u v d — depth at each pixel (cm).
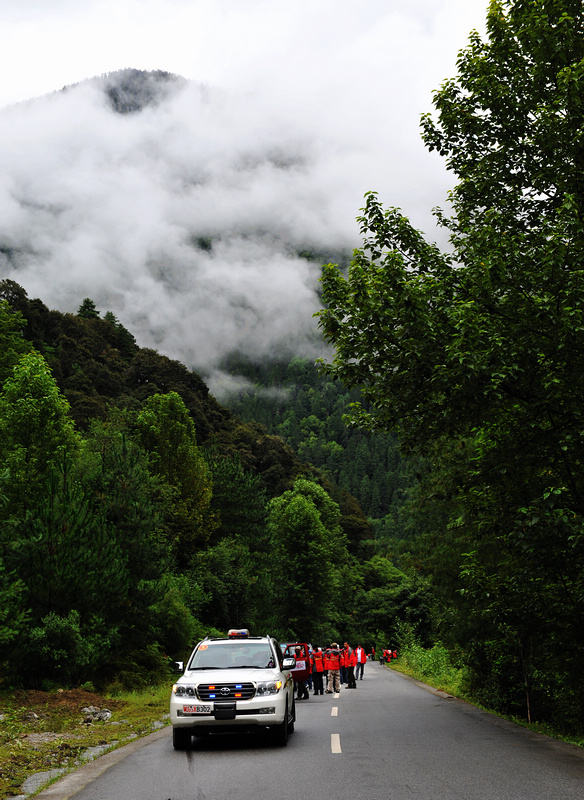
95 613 2083
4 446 2930
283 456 11550
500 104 1309
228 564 4997
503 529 1248
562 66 1245
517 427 1199
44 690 1841
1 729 1299
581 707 1464
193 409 9825
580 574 1223
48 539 1975
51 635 1869
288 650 2492
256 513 6712
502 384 1113
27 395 3028
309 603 7038
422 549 2634
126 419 6188
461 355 1012
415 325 1092
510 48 1313
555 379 1020
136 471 2762
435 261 1226
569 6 1245
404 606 8988
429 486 2442
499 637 1762
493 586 1368
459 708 1850
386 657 6956
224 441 10200
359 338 1173
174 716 1055
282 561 7081
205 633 3938
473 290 1140
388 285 1120
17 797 754
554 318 1019
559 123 1151
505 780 764
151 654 2680
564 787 721
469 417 1183
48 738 1239
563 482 1198
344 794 700
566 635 1272
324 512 9244
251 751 1041
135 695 2112
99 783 810
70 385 8969
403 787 730
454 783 748
